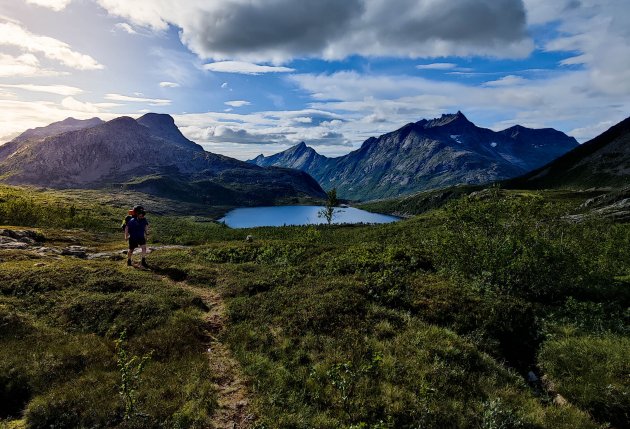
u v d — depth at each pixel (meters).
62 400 9.54
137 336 13.15
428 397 10.22
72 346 12.01
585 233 26.67
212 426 9.16
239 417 9.60
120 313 14.69
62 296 16.22
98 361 11.48
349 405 9.83
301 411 9.74
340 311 15.04
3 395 9.95
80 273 19.28
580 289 19.50
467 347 12.89
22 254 23.73
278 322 14.67
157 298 16.31
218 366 12.01
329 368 11.42
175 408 9.59
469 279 20.14
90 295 16.16
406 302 16.56
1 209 69.25
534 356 13.97
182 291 18.09
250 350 12.90
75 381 10.38
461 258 21.36
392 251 23.66
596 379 11.61
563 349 13.38
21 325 13.11
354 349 12.48
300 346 12.87
